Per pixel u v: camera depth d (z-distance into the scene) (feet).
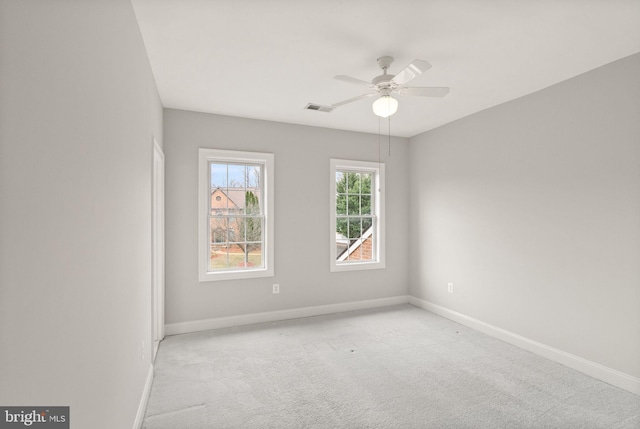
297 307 14.75
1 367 2.31
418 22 7.27
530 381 9.10
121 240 5.67
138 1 6.48
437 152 15.35
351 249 16.34
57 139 3.17
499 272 12.28
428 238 15.87
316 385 8.84
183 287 12.83
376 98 11.77
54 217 3.11
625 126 8.71
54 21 3.11
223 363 10.11
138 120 7.25
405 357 10.59
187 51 8.48
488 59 8.89
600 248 9.24
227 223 13.87
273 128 14.35
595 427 7.15
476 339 12.16
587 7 6.70
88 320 4.00
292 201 14.67
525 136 11.35
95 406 4.25
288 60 8.99
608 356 9.04
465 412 7.66
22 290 2.57
